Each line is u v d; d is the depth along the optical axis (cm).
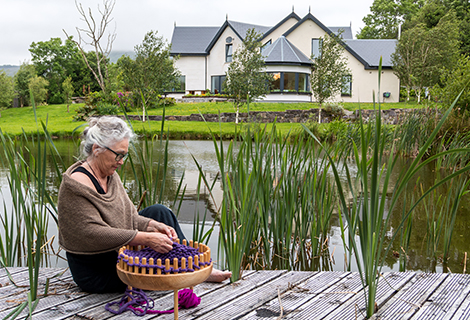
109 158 182
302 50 2736
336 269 335
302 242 367
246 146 304
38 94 3625
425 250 363
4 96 2950
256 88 1961
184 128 1738
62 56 4653
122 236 169
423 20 3628
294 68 2545
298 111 2062
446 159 810
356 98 2642
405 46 2403
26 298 196
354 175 699
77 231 175
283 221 371
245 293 204
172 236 194
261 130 343
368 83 2634
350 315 179
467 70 1059
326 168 370
